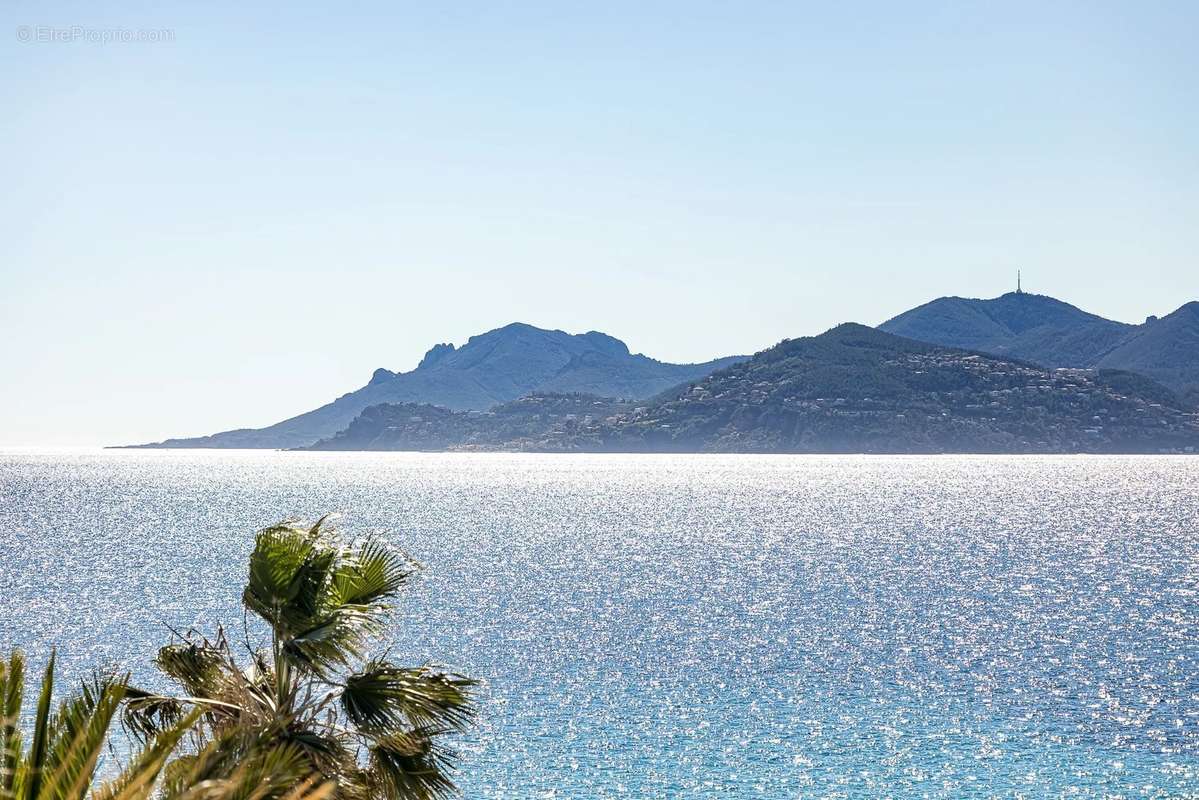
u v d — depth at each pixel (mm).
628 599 85250
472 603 82500
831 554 121312
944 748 43094
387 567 15414
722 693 52375
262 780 8648
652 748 42938
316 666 14164
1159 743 43688
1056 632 69938
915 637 68125
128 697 14398
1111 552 122688
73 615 76250
